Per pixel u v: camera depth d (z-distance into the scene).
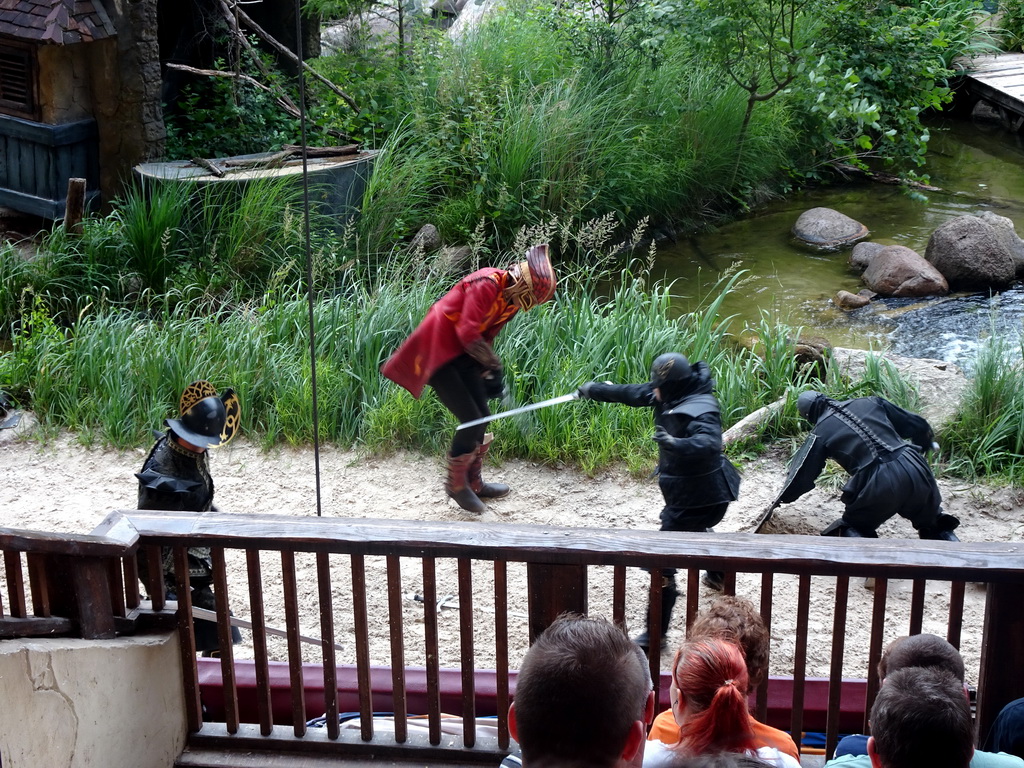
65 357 7.60
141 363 7.46
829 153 13.90
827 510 6.21
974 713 3.65
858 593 5.49
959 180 13.72
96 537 3.00
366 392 7.34
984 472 6.60
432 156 11.05
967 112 16.53
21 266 9.12
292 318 7.95
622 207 11.55
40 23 9.59
